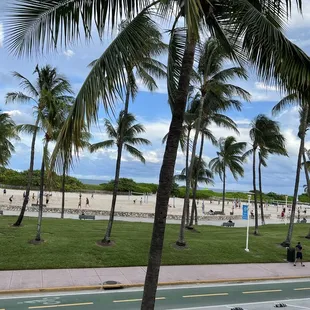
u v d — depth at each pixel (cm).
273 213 6388
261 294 1459
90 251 1881
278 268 1947
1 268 1547
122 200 7494
